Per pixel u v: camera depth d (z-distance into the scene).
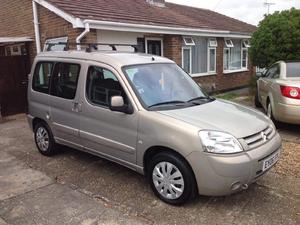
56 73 5.88
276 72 8.70
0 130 8.79
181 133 4.06
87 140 5.30
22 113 11.09
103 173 5.45
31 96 6.48
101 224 3.94
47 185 5.09
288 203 4.32
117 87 4.82
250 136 4.10
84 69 5.34
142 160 4.52
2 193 4.85
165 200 4.35
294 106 7.10
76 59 5.53
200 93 5.30
